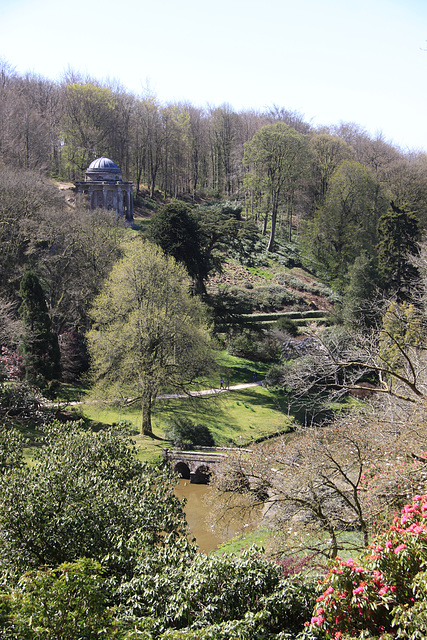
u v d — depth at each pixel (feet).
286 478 45.27
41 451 51.78
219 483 51.24
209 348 121.29
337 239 234.38
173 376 113.80
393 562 25.43
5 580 34.53
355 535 54.29
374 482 40.88
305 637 25.95
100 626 28.68
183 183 346.13
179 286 118.93
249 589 31.32
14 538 39.65
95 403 108.99
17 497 41.14
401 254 158.92
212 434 112.37
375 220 227.61
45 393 109.81
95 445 51.67
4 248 142.72
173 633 27.43
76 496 42.22
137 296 114.62
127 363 105.29
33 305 118.52
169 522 44.29
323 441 44.98
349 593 25.50
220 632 27.32
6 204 142.51
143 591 33.45
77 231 151.53
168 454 99.81
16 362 116.78
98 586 31.55
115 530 40.86
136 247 125.39
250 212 314.76
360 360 57.98
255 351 172.35
